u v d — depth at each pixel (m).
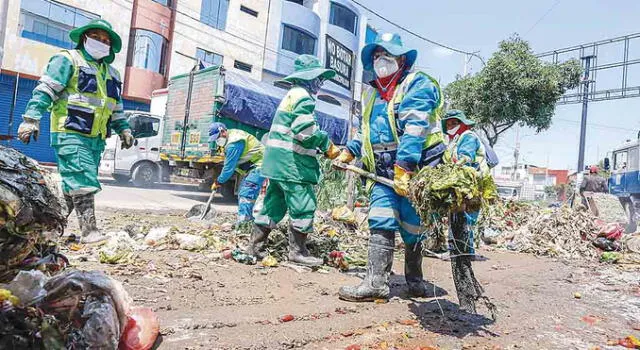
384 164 3.69
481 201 3.12
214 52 23.52
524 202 11.08
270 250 5.13
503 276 5.50
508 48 20.11
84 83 4.71
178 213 8.71
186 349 2.43
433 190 3.00
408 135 3.37
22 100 17.09
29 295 2.07
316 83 4.85
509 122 20.59
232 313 3.10
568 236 8.12
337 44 27.52
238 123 11.70
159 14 21.12
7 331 1.91
